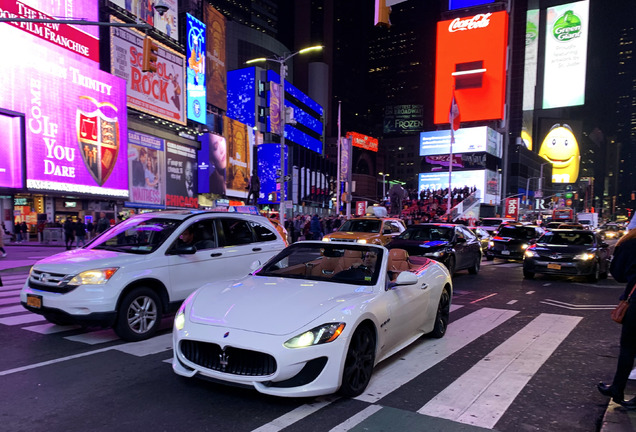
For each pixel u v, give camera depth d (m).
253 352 3.36
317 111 130.25
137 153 40.66
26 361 4.60
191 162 50.38
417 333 5.26
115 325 5.25
